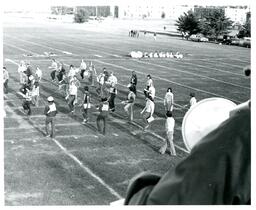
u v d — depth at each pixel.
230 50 53.28
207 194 0.91
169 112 13.05
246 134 0.94
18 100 19.84
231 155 0.92
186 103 20.97
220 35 66.00
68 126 15.98
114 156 12.80
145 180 1.11
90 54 41.41
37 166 11.56
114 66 33.69
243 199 0.90
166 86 25.62
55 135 14.66
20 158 12.08
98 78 22.14
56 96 21.39
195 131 1.33
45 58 36.59
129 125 16.52
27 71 22.20
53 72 25.78
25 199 9.41
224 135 0.96
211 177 0.91
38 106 19.00
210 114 1.33
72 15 123.31
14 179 10.55
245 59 42.88
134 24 106.00
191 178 0.92
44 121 16.45
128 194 1.09
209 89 25.17
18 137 14.13
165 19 112.94
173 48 52.28
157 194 0.94
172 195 0.92
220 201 0.90
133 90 17.00
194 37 67.50
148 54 41.47
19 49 42.56
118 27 98.25
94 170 11.61
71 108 17.86
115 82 22.33
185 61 39.50
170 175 0.96
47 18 121.12
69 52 42.12
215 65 37.09
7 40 53.00
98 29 90.94
